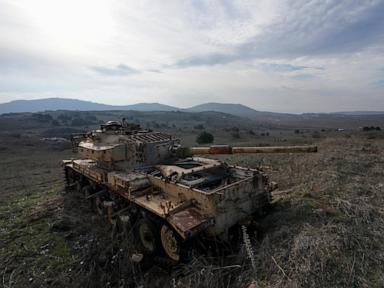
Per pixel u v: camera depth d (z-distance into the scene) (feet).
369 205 19.34
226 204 18.48
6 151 126.41
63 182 49.32
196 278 15.38
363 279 12.15
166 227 18.86
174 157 28.45
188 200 19.22
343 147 47.50
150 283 17.74
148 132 31.27
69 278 18.94
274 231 18.47
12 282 18.67
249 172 22.41
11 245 23.73
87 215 29.45
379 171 28.40
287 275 13.16
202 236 18.97
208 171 23.39
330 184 25.32
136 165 26.13
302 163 37.58
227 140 155.43
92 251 21.52
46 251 22.47
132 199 21.80
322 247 14.48
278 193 26.48
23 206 34.32
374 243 14.78
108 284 18.21
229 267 15.65
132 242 21.79
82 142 35.01
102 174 27.04
